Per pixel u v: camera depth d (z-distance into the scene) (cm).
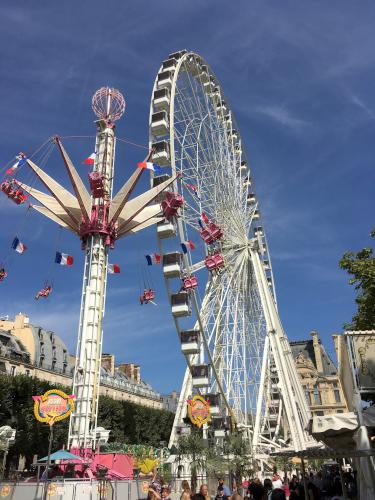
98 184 4838
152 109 4894
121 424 7656
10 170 4716
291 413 4916
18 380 6019
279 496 1745
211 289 5025
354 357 1731
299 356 12788
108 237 4941
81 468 3594
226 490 2297
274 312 5306
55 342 10362
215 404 4472
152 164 4566
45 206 5016
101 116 5469
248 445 4731
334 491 2411
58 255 4747
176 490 3584
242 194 5978
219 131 5638
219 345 5038
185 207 4706
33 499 2556
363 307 3000
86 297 4653
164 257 4516
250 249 5491
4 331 9288
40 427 5994
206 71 5919
